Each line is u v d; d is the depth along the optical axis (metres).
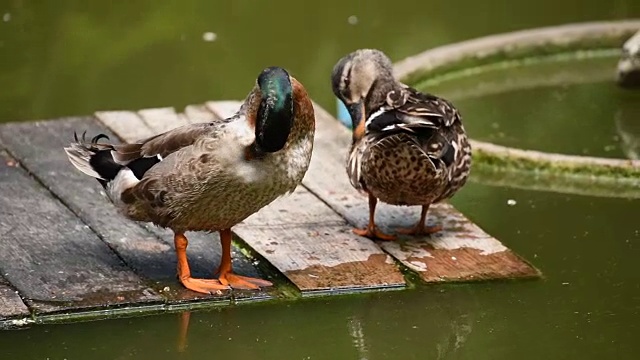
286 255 11.04
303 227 11.67
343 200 12.37
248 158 9.52
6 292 9.99
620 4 20.38
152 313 10.05
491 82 17.47
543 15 19.91
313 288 10.47
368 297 10.54
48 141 13.49
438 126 10.44
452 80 17.58
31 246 10.87
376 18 19.28
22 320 9.71
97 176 10.30
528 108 16.31
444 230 11.84
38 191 12.10
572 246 11.89
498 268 11.10
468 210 12.88
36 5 19.02
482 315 10.39
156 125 14.20
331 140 13.88
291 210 12.04
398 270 10.90
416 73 17.05
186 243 10.27
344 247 11.30
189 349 9.65
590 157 13.88
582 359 9.66
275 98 9.23
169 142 9.98
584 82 17.47
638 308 10.57
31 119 15.04
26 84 16.20
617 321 10.33
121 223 11.52
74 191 12.14
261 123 9.27
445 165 10.66
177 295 10.18
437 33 18.88
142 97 15.92
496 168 13.99
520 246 11.88
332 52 17.72
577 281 11.05
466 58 17.66
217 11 19.20
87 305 9.88
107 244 11.05
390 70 11.42
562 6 20.33
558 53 18.30
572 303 10.62
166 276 10.52
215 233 11.52
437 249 11.41
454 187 11.05
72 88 16.17
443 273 10.94
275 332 9.98
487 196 13.34
